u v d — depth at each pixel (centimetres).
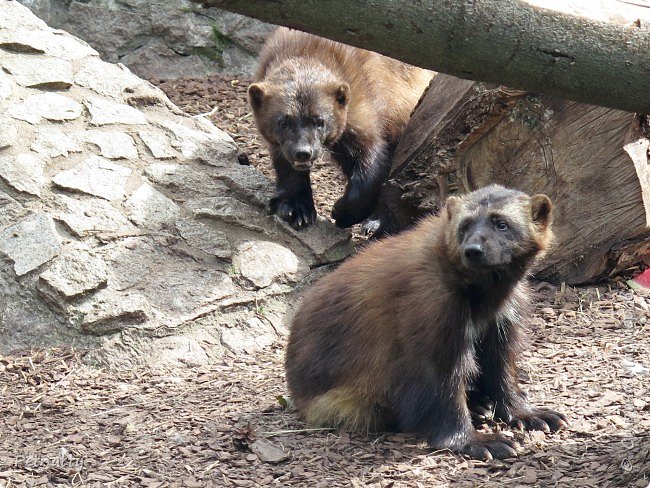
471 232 689
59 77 1227
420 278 707
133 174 1140
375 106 1186
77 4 1692
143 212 1088
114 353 939
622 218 1035
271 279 1067
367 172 1174
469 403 786
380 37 420
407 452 712
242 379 906
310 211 1173
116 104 1241
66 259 993
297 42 1231
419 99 1186
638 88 450
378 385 739
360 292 749
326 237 1155
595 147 1024
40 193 1067
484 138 1080
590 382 827
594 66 441
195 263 1054
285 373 858
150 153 1184
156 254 1045
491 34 425
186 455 726
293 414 802
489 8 420
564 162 1045
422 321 700
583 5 437
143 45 1723
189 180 1160
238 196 1167
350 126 1163
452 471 677
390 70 1230
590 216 1053
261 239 1122
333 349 757
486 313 723
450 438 711
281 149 1145
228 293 1028
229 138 1270
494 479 659
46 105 1184
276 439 745
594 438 712
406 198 1137
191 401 846
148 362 943
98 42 1706
